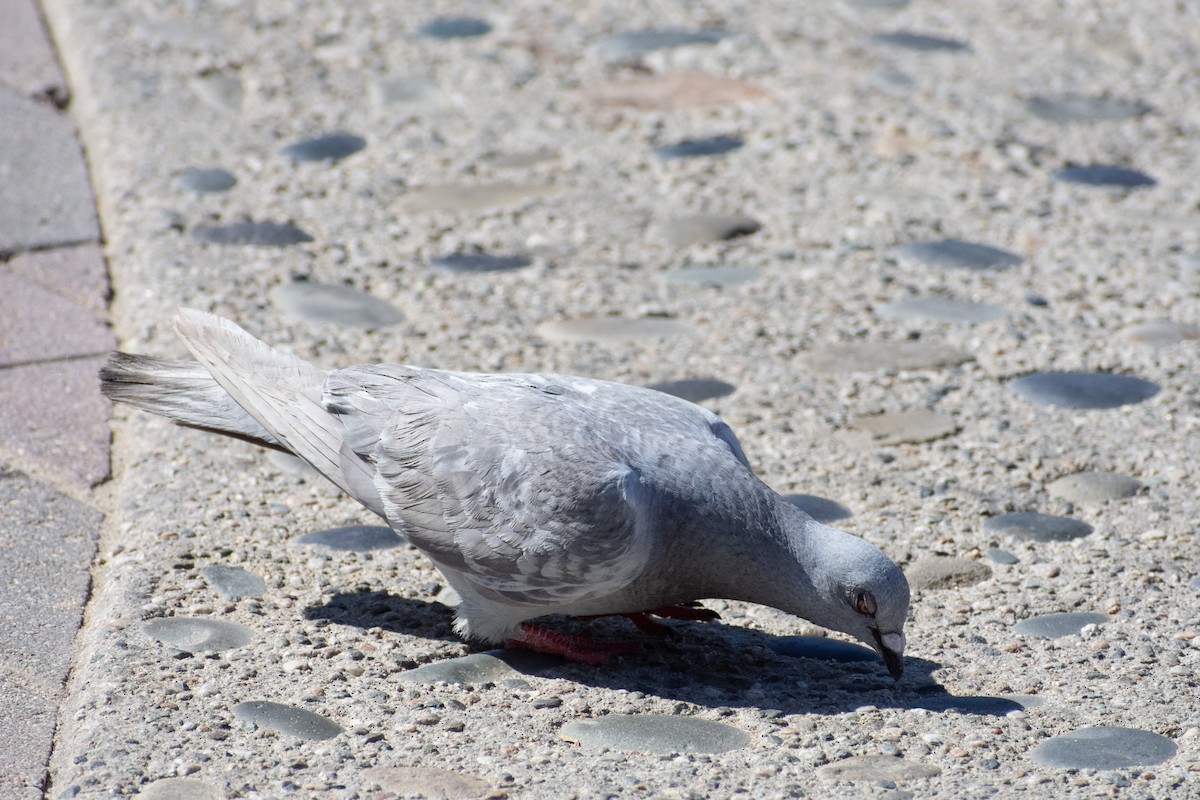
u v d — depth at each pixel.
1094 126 14.66
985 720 6.71
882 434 9.63
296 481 8.98
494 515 6.89
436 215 12.80
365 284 11.55
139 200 12.63
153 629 7.30
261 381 7.52
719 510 6.92
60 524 8.39
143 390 7.87
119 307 11.20
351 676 7.04
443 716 6.73
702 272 11.96
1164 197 13.24
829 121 14.66
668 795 6.07
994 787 6.12
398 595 7.88
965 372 10.45
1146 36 16.86
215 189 12.95
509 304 11.33
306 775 6.17
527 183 13.43
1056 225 12.70
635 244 12.40
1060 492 8.97
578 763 6.33
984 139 14.26
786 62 16.08
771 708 6.90
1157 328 10.96
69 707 6.73
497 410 7.13
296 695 6.82
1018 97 15.26
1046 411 9.91
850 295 11.57
